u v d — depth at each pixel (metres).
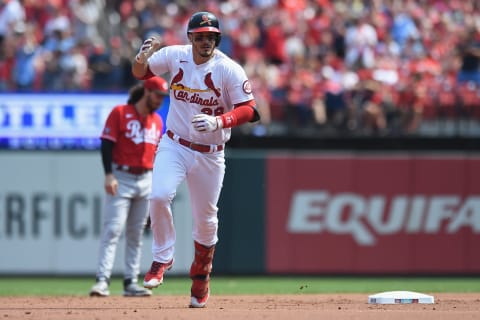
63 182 45.78
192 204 23.19
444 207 47.06
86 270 45.69
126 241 31.83
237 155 46.53
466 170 47.22
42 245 45.69
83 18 59.09
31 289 39.09
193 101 22.03
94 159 45.88
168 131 22.61
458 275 47.06
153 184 22.28
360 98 50.09
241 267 46.19
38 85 51.03
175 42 57.53
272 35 57.44
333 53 58.22
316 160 46.75
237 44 57.47
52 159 45.81
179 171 22.31
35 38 56.75
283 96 51.91
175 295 32.72
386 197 46.91
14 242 45.69
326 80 54.06
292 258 46.44
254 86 52.78
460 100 50.91
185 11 60.69
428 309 24.17
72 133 45.94
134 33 58.44
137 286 31.55
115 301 28.34
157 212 22.39
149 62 22.39
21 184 45.78
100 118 45.97
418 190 47.03
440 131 49.94
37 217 45.72
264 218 46.41
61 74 51.50
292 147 47.59
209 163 22.41
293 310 23.52
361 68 56.41
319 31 59.16
